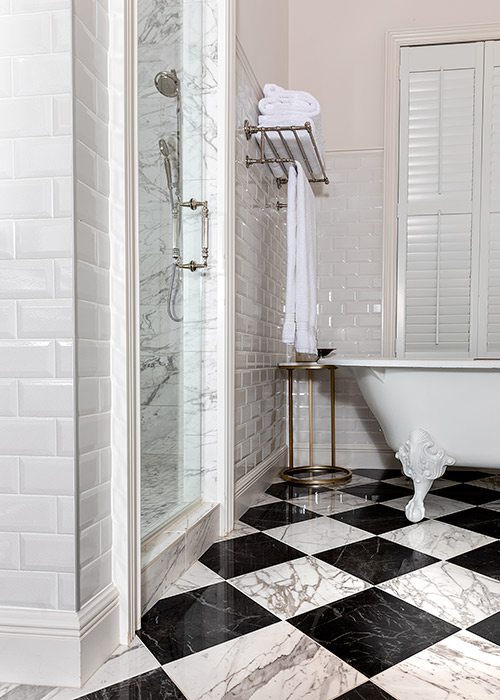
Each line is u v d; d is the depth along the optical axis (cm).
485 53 328
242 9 239
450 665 125
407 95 335
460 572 179
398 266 337
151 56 172
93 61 125
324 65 343
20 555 120
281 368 317
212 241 210
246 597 159
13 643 119
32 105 118
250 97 254
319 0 343
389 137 334
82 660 117
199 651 130
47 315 118
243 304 239
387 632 140
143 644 134
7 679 120
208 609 151
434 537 213
